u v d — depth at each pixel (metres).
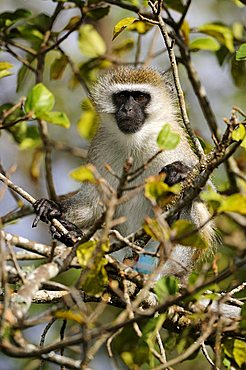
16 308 8.06
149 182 8.73
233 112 9.06
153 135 13.95
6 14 13.78
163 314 9.22
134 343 10.82
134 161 13.97
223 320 9.32
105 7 14.18
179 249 12.75
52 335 14.82
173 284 9.12
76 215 13.62
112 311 15.30
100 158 14.19
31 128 13.80
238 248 14.14
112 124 14.11
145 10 14.47
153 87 14.21
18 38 14.40
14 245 9.07
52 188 13.88
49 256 8.81
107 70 15.07
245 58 11.66
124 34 18.27
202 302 10.93
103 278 8.98
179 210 9.08
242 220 14.16
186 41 14.32
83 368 7.98
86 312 8.95
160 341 9.95
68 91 18.98
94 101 14.59
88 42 15.16
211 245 13.47
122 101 14.20
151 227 8.66
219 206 8.66
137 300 8.45
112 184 14.09
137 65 15.16
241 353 10.05
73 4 15.30
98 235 9.54
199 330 10.18
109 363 14.23
